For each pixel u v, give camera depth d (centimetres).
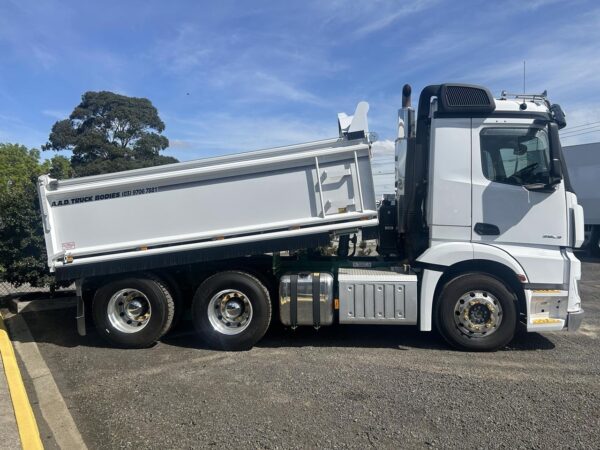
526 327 550
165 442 356
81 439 366
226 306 586
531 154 553
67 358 565
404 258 631
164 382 477
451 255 552
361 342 604
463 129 556
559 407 400
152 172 577
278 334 647
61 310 809
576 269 546
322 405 412
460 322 556
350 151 551
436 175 559
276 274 598
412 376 477
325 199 559
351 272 590
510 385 451
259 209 567
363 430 366
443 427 368
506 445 340
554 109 562
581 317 546
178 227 577
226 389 454
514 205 551
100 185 577
